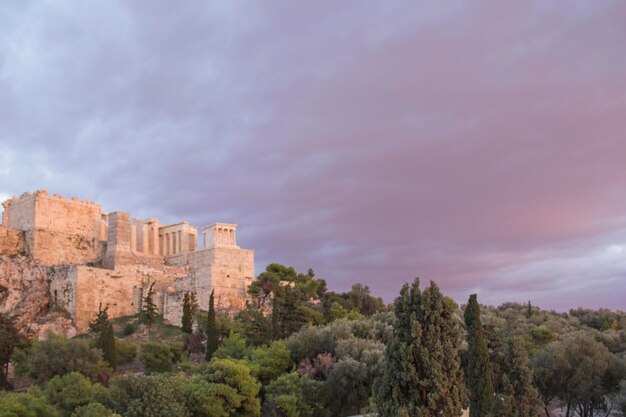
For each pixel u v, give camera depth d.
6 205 159.38
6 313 135.88
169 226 172.25
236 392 84.00
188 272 158.38
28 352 104.88
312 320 128.62
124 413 73.69
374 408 75.62
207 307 146.38
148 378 79.62
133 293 148.50
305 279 158.75
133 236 169.62
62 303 140.38
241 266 154.88
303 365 96.50
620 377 92.19
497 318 129.75
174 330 133.00
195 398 82.00
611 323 151.12
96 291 141.88
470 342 66.00
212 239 157.62
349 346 95.88
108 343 101.94
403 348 57.00
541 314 164.75
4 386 95.94
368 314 160.12
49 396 79.62
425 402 56.34
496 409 64.06
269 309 144.88
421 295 58.72
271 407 87.25
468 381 65.44
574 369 91.25
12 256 146.62
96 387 80.88
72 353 96.56
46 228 151.50
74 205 157.50
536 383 91.62
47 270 145.38
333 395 89.12
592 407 93.75
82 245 156.62
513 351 66.56
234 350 105.44
